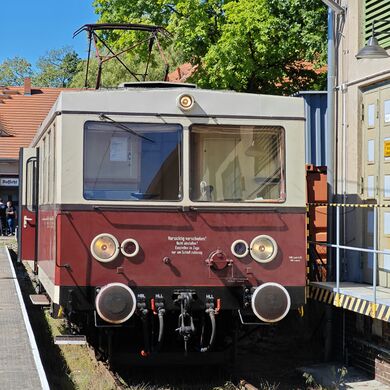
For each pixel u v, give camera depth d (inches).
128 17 754.2
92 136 335.9
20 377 293.7
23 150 542.6
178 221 338.3
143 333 345.1
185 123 341.7
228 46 636.7
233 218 342.0
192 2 663.1
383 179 406.0
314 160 491.5
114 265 332.5
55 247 333.7
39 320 500.1
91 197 333.4
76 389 325.1
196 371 389.7
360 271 426.3
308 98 492.1
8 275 649.0
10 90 1833.2
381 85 410.3
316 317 463.2
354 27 436.1
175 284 336.5
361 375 396.2
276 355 450.6
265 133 349.7
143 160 338.6
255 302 331.9
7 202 1384.1
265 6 631.2
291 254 346.3
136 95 339.3
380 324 381.1
